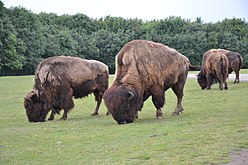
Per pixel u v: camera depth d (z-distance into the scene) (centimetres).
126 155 1082
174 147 1141
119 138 1353
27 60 10162
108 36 11200
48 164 1054
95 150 1180
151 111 2183
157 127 1530
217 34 10956
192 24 11912
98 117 2050
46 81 1998
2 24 8975
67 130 1611
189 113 1939
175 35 11125
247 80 4200
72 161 1064
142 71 1747
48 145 1314
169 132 1399
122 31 11731
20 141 1414
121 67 1748
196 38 10906
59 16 13362
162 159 1020
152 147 1157
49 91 2002
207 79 3362
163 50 1858
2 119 2083
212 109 2039
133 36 11369
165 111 2131
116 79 1744
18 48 9562
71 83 2055
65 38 10988
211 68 3297
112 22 12950
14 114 2295
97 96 2203
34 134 1548
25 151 1237
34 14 10900
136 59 1752
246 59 10644
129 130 1498
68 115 2216
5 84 5094
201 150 1095
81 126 1709
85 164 1020
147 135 1370
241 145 1137
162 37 11150
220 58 3234
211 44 10869
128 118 1689
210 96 2747
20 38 9969
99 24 13125
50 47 10650
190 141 1209
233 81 4059
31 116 1969
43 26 11400
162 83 1816
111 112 1678
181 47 10906
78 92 2106
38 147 1291
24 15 10288
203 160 998
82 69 2100
